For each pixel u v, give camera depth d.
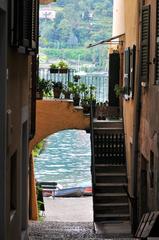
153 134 15.40
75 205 32.69
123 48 24.55
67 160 51.03
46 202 33.47
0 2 8.96
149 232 11.18
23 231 13.80
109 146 22.36
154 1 15.62
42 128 23.23
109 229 19.00
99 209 20.28
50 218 27.81
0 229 9.79
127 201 20.56
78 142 58.97
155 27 15.26
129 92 20.92
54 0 22.97
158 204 14.34
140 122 18.19
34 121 17.36
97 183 21.08
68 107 23.22
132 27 20.75
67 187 39.56
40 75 25.11
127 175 21.30
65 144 57.75
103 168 21.78
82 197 35.91
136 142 18.52
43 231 18.55
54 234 17.75
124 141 22.41
